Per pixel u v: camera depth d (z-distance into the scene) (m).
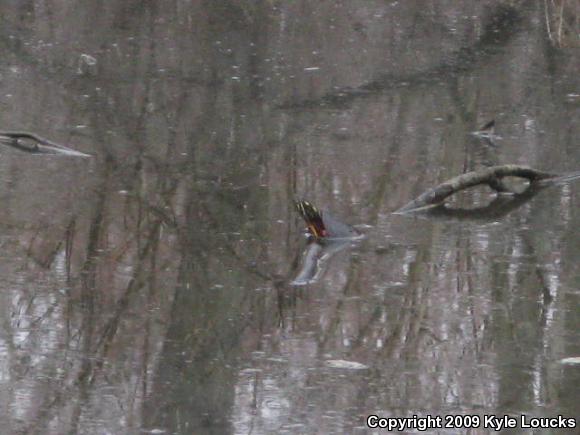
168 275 9.91
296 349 8.49
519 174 12.68
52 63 19.30
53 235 10.79
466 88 18.66
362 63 20.56
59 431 7.08
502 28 23.47
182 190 12.41
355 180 12.98
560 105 17.41
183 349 8.45
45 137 14.39
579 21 22.55
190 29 22.81
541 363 8.32
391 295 9.53
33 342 8.50
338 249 10.66
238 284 9.73
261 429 7.20
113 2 24.70
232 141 14.74
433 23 24.09
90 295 9.41
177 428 7.18
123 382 7.88
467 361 8.35
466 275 10.02
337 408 7.54
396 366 8.24
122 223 11.22
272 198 12.26
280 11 24.75
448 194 12.14
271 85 18.52
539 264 10.32
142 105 16.64
